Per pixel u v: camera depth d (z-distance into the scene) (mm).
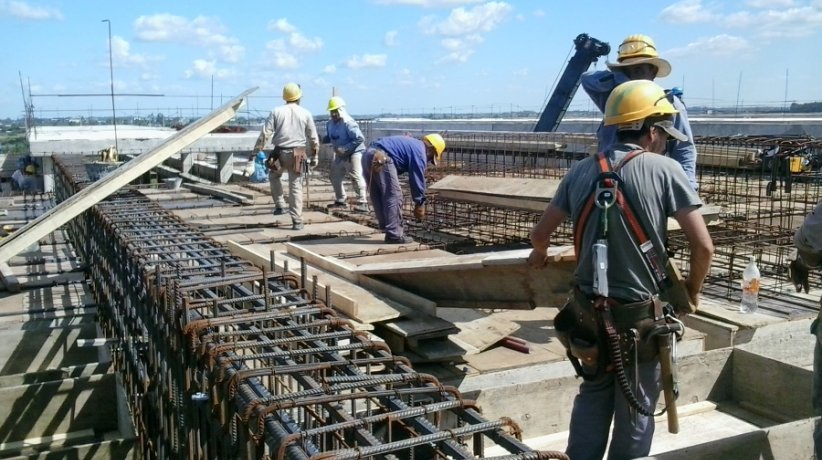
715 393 5754
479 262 5309
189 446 4176
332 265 7180
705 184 10664
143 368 5688
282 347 4102
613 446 3629
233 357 3531
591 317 3439
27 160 18469
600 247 3340
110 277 7336
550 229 3756
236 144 16938
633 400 3326
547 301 5301
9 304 8734
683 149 5707
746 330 6141
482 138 14383
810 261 3605
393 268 6156
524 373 5465
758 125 18219
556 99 19453
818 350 3568
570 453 3705
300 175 9781
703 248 3336
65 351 7922
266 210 11609
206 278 4922
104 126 22109
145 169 7023
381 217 8602
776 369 5500
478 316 6223
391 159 8367
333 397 3014
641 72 5727
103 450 5648
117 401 6480
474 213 11094
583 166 3594
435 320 5719
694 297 3527
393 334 5676
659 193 3359
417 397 3410
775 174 9508
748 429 5270
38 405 6402
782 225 9406
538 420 5062
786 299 6996
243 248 8398
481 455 2863
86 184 10344
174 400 4574
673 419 3490
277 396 3047
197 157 20875
